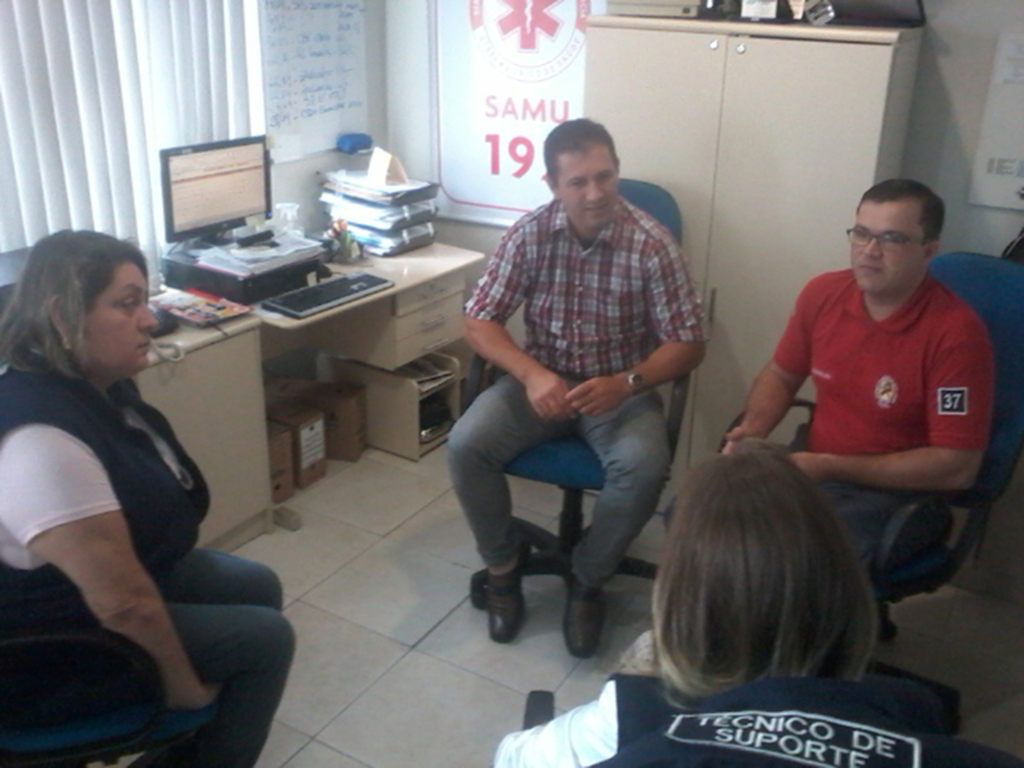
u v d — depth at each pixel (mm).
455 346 3562
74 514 1401
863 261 1956
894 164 2592
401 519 3006
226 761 1746
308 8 3176
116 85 2650
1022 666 2418
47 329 1489
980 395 1929
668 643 900
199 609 1679
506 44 3217
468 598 2641
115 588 1431
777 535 861
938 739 781
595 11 3021
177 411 2494
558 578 2742
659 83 2592
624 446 2279
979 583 2691
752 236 2609
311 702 2242
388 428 3373
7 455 1406
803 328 2205
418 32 3391
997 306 2066
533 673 2363
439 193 3547
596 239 2352
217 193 2881
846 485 2084
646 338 2488
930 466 1938
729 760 766
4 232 2500
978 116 2547
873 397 2051
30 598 1471
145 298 1611
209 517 2672
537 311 2475
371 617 2547
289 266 2844
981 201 2605
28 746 1487
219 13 2910
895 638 2512
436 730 2172
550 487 3230
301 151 3316
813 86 2404
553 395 2275
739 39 2457
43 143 2520
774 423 2262
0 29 2363
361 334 3184
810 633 860
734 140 2545
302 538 2891
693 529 893
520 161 3336
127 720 1530
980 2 2459
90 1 2543
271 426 3035
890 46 2289
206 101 2949
